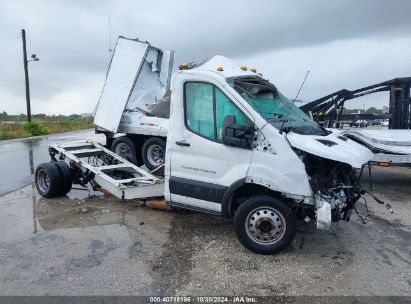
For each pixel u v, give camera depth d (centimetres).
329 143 490
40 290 390
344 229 588
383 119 1073
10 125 3238
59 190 745
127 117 1053
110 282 409
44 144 1945
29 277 418
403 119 973
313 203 462
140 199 668
